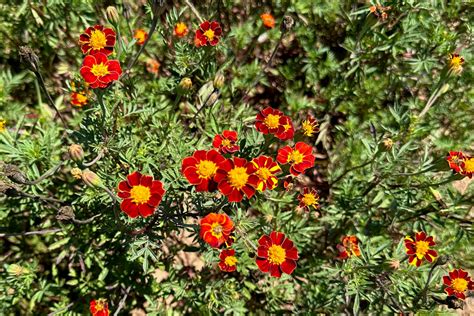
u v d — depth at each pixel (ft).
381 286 2.26
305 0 3.07
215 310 2.42
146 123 2.60
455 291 2.14
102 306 2.22
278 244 2.00
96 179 1.83
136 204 1.84
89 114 2.38
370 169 2.62
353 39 3.02
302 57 3.14
